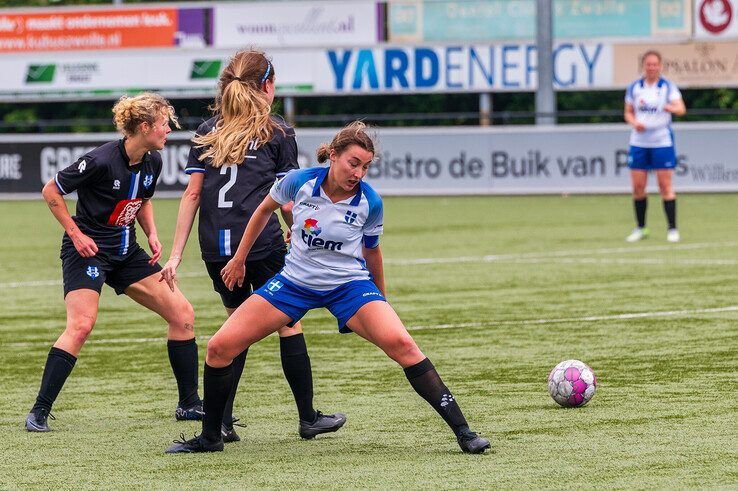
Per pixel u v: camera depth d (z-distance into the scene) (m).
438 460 19.73
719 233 61.19
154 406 25.11
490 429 21.91
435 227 68.75
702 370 27.33
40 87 111.44
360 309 20.14
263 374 28.53
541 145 89.94
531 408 23.75
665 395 24.64
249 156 22.36
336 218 19.94
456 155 91.38
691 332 32.69
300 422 21.91
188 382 23.78
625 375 26.97
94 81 110.31
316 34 105.81
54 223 76.50
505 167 90.56
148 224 24.78
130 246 24.19
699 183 87.81
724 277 44.34
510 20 102.75
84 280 23.70
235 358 21.72
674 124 87.69
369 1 104.62
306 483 18.45
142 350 32.12
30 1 135.88
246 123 22.16
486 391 25.61
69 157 97.75
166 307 23.92
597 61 100.38
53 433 22.53
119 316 38.50
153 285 24.00
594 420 22.45
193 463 19.98
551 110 92.44
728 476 18.23
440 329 34.38
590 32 101.19
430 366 20.17
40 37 111.31
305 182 19.98
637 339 31.83
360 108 128.88
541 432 21.56
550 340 32.09
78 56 110.31
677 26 99.81
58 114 136.75
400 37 104.75
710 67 99.31
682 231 62.78
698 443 20.41
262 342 33.28
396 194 92.44
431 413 23.70
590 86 100.75
